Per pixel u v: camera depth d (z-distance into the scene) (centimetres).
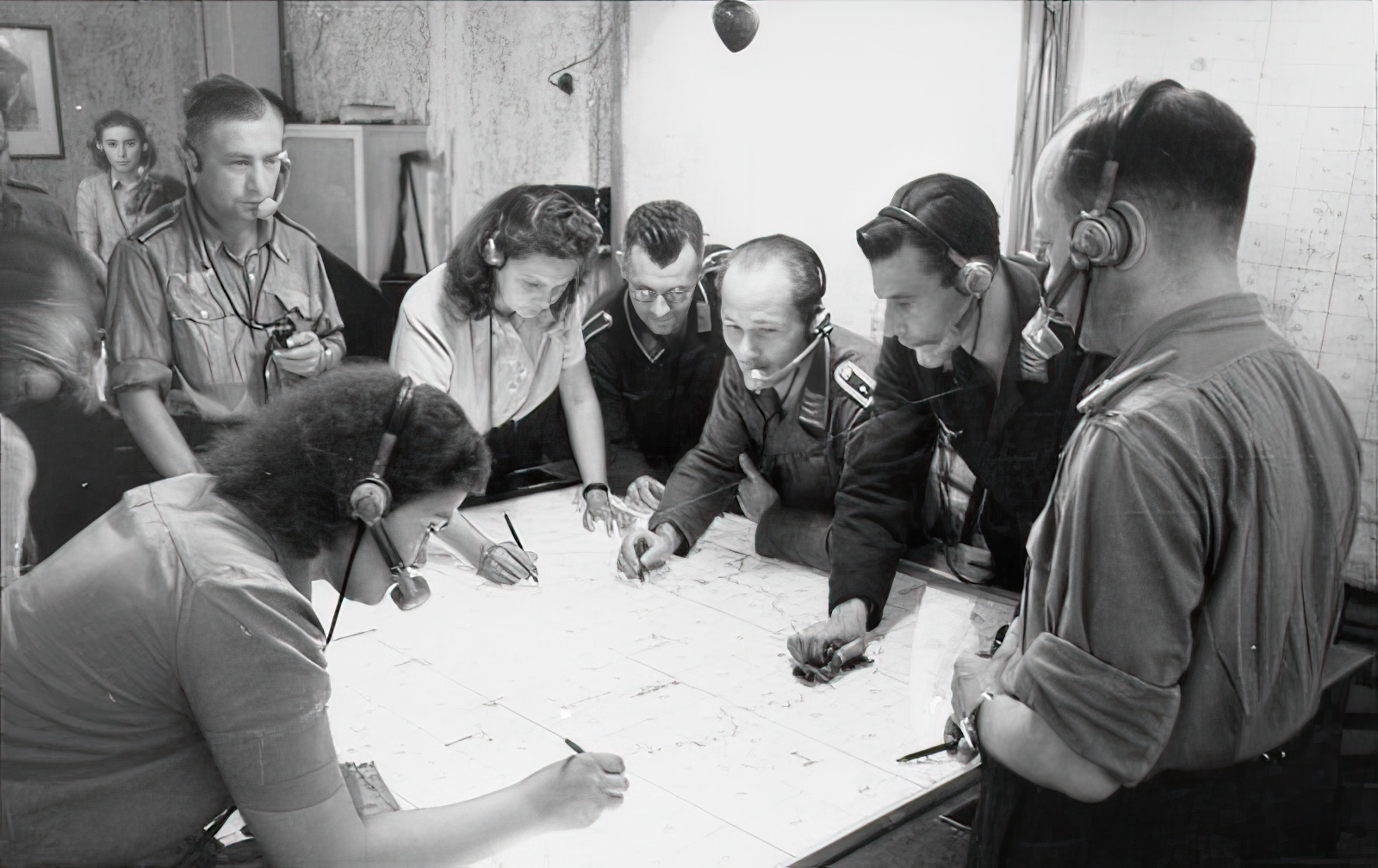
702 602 162
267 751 99
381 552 107
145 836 107
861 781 143
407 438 103
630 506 165
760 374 163
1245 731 155
